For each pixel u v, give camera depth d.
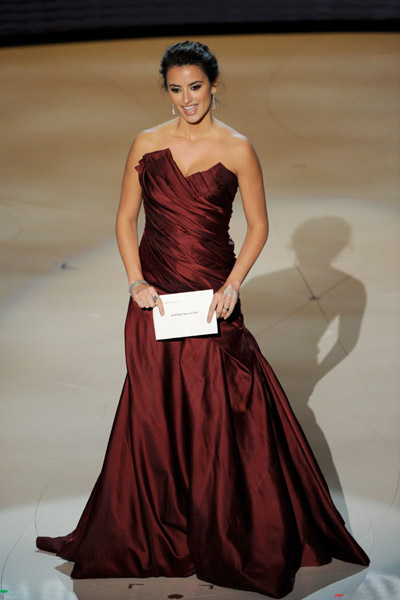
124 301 15.02
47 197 20.36
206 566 8.09
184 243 8.09
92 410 11.55
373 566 8.37
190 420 8.16
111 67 32.53
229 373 8.20
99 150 23.83
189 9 37.56
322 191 20.53
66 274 16.17
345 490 9.71
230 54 34.69
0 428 11.15
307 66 32.81
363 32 38.34
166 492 8.25
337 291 15.20
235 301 7.95
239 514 8.08
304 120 26.55
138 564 8.27
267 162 22.78
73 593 8.06
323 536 8.51
